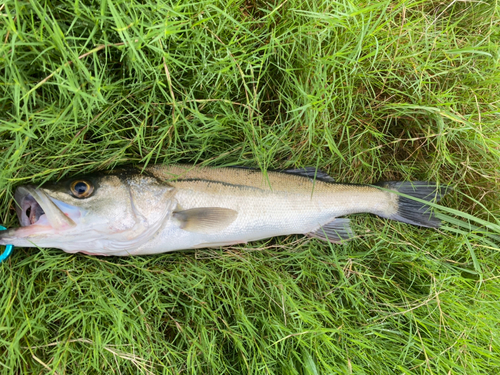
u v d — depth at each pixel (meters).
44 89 0.36
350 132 0.48
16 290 0.39
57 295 0.41
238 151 0.45
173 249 0.43
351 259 0.48
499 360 0.43
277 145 0.44
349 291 0.47
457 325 0.44
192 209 0.42
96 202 0.39
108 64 0.37
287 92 0.43
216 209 0.42
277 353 0.43
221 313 0.44
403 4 0.41
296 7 0.40
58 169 0.39
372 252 0.49
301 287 0.47
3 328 0.37
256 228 0.45
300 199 0.46
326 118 0.42
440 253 0.49
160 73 0.37
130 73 0.37
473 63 0.46
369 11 0.40
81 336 0.40
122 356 0.39
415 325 0.46
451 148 0.49
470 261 0.48
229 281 0.45
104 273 0.42
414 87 0.45
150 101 0.38
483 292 0.46
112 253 0.42
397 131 0.50
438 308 0.45
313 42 0.41
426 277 0.48
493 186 0.49
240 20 0.41
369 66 0.44
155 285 0.43
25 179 0.40
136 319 0.42
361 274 0.47
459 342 0.44
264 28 0.42
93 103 0.37
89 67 0.36
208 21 0.38
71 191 0.38
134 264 0.43
